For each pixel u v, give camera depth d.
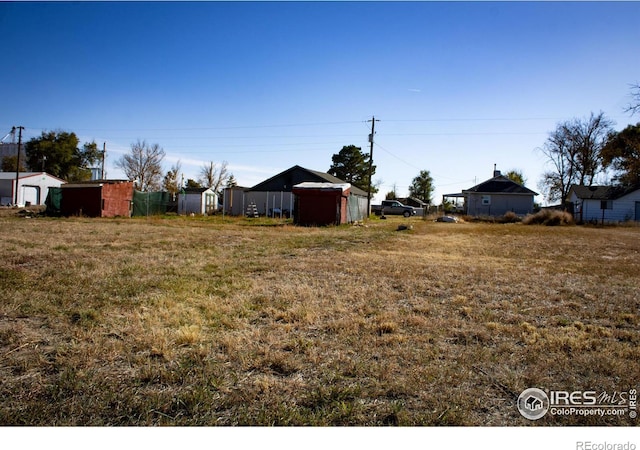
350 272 7.11
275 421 2.42
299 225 21.20
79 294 5.03
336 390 2.74
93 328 3.81
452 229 20.77
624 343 3.79
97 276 6.12
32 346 3.40
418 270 7.45
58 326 3.88
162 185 55.66
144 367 3.01
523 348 3.61
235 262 8.05
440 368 3.14
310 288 5.70
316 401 2.63
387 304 4.98
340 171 62.72
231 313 4.40
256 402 2.61
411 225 22.78
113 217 24.62
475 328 4.12
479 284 6.35
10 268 6.59
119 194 25.88
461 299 5.25
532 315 4.68
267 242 12.30
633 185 35.22
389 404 2.61
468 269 7.75
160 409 2.51
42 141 53.69
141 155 52.97
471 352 3.48
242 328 3.96
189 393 2.66
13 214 24.89
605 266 8.75
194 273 6.67
